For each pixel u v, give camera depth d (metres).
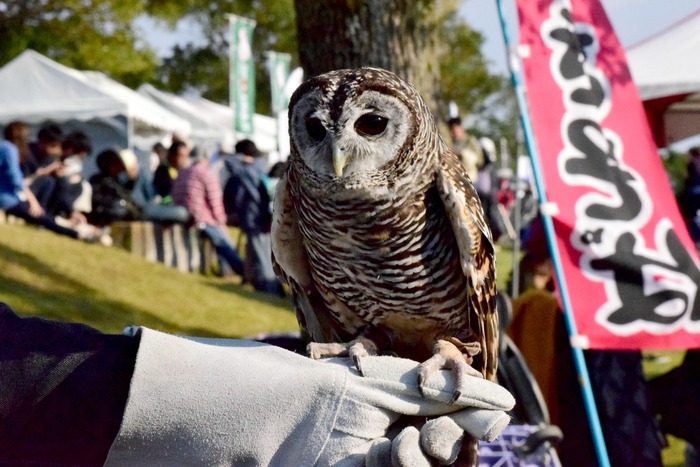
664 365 9.16
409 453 1.67
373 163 2.67
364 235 2.79
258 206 11.35
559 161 4.18
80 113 14.51
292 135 2.77
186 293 9.49
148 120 16.20
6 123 14.36
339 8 4.59
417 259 2.84
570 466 4.45
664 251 4.13
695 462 5.02
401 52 4.63
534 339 4.66
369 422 1.78
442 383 1.86
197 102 21.81
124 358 1.81
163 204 11.73
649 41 7.16
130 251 11.27
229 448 1.74
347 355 2.37
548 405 4.55
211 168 13.34
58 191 10.92
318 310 3.18
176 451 1.75
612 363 4.48
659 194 4.20
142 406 1.73
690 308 4.09
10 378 1.74
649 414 4.43
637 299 4.08
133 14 22.00
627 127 4.25
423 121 2.75
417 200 2.78
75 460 1.73
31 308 7.20
